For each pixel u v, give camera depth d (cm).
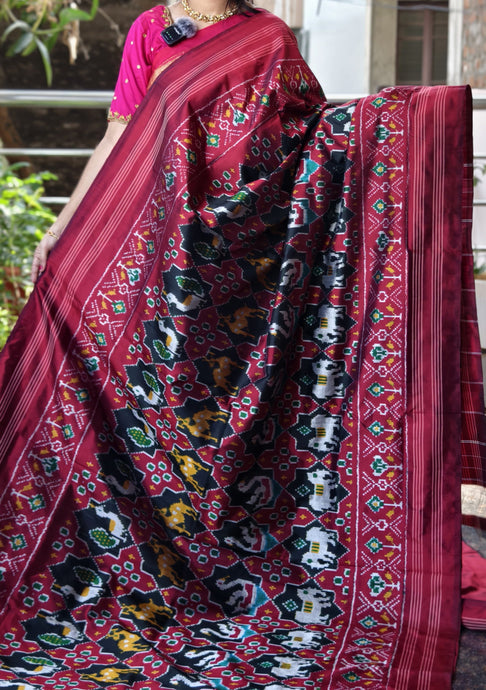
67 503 198
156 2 816
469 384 212
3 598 189
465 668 173
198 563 197
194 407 200
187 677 164
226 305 204
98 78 870
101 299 207
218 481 197
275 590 196
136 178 212
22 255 414
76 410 203
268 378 198
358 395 205
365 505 201
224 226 202
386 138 210
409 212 208
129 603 192
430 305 205
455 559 194
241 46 214
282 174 208
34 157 888
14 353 202
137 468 201
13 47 491
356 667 169
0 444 198
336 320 208
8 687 159
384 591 194
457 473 199
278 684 162
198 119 207
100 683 162
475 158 400
